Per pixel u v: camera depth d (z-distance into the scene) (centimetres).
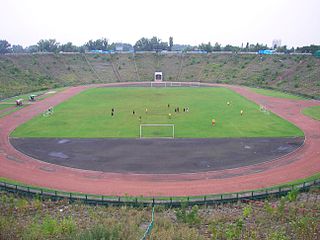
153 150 5572
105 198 3912
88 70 16325
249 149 5622
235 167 4869
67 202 3803
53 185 4288
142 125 7150
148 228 2989
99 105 9494
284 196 3900
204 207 3719
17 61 14988
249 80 14488
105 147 5712
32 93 11981
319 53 14675
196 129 6844
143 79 15875
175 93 11831
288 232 2980
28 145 5822
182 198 3872
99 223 3106
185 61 17550
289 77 13600
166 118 7806
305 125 7244
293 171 4734
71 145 5816
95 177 4531
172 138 6225
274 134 6512
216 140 6103
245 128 6938
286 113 8488
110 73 16275
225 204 3788
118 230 2761
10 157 5241
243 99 10594
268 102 10125
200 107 9188
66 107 9225
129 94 11588
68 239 2625
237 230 2967
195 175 4603
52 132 6638
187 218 3284
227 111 8669
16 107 9300
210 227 3133
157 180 4450
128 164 4972
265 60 15988
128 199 3809
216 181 4419
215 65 16725
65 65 16275
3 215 3372
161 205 3697
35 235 2819
